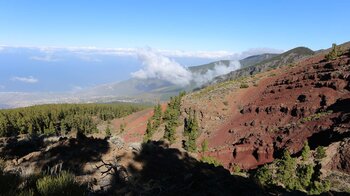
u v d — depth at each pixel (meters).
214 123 101.12
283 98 89.62
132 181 15.92
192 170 18.80
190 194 15.02
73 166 18.17
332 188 36.62
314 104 76.88
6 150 22.70
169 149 23.58
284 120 79.75
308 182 38.25
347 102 68.69
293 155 62.09
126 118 162.50
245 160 70.56
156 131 106.25
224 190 15.85
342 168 42.34
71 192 6.93
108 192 13.86
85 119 157.62
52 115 152.00
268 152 68.31
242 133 84.69
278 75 115.94
